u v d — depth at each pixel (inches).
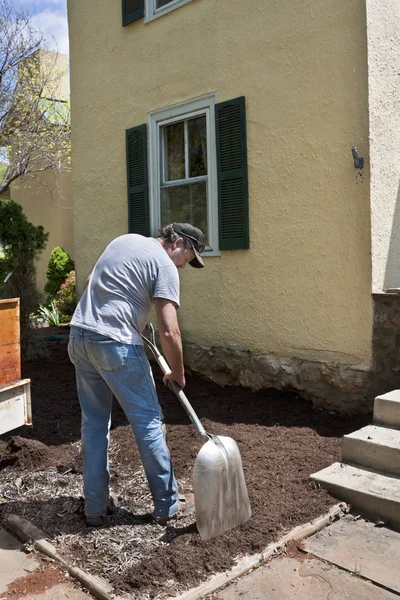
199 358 232.5
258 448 158.7
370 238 173.8
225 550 109.1
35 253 291.6
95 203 282.4
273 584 101.7
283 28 194.4
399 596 98.0
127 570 104.2
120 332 114.5
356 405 182.1
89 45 276.7
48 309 431.8
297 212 193.5
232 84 213.3
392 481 131.6
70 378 249.8
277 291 202.1
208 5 219.9
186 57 230.5
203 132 229.8
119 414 195.6
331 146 182.1
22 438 164.4
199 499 109.6
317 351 191.0
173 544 110.9
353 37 174.2
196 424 116.6
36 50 474.6
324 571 105.5
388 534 118.8
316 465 146.1
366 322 176.4
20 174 501.0
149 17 243.9
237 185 212.2
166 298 114.7
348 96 176.7
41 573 107.7
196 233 126.2
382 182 177.2
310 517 122.3
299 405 195.3
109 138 270.7
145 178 250.5
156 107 245.4
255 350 211.6
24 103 473.7
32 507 131.6
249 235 210.5
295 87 191.8
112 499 130.4
